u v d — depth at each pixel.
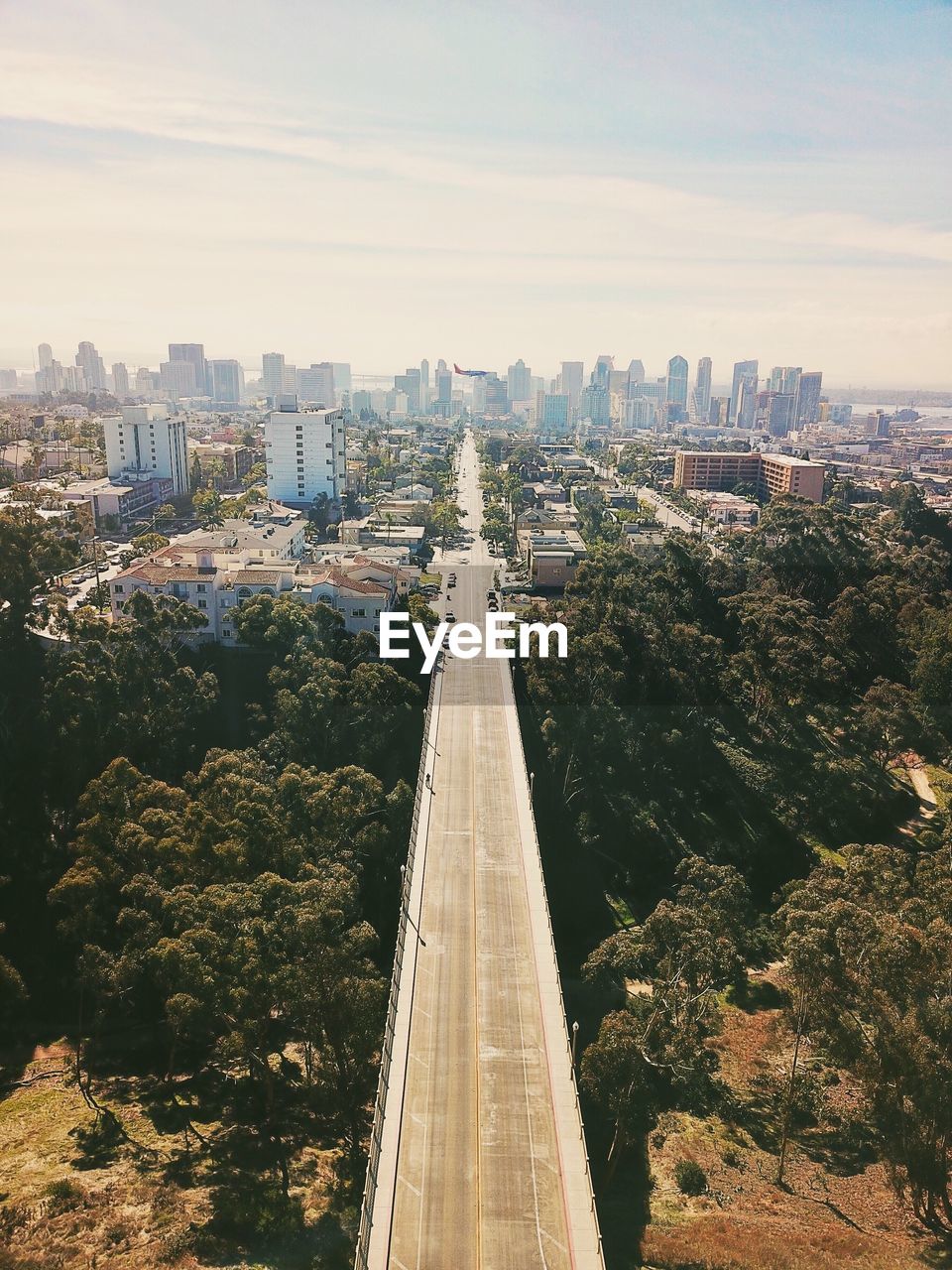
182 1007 54.75
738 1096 64.94
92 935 65.38
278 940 57.53
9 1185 53.12
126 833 69.81
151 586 120.50
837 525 164.88
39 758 89.62
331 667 102.19
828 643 125.44
